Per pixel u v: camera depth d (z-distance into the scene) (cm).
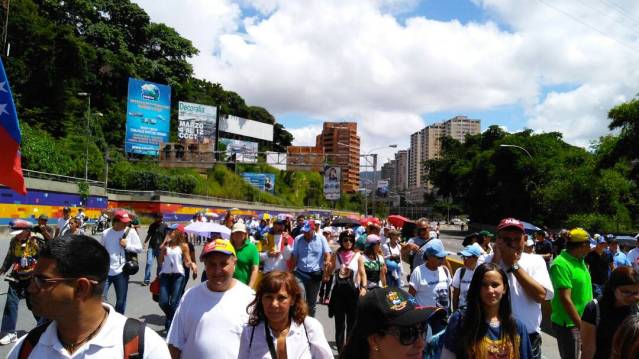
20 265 707
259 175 8006
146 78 6994
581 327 438
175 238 816
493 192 6750
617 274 414
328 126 14738
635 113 3788
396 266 835
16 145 638
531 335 433
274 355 356
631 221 4206
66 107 5144
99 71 6284
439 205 11956
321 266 822
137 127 4797
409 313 246
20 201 3092
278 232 970
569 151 6112
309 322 374
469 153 7906
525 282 429
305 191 10494
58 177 3659
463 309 361
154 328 856
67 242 212
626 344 283
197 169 6712
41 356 215
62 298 207
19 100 4512
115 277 787
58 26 4941
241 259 671
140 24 7106
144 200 4584
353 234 732
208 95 9631
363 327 254
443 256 627
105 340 215
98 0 6681
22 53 4472
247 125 9669
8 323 709
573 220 3866
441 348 363
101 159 4928
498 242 446
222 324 397
